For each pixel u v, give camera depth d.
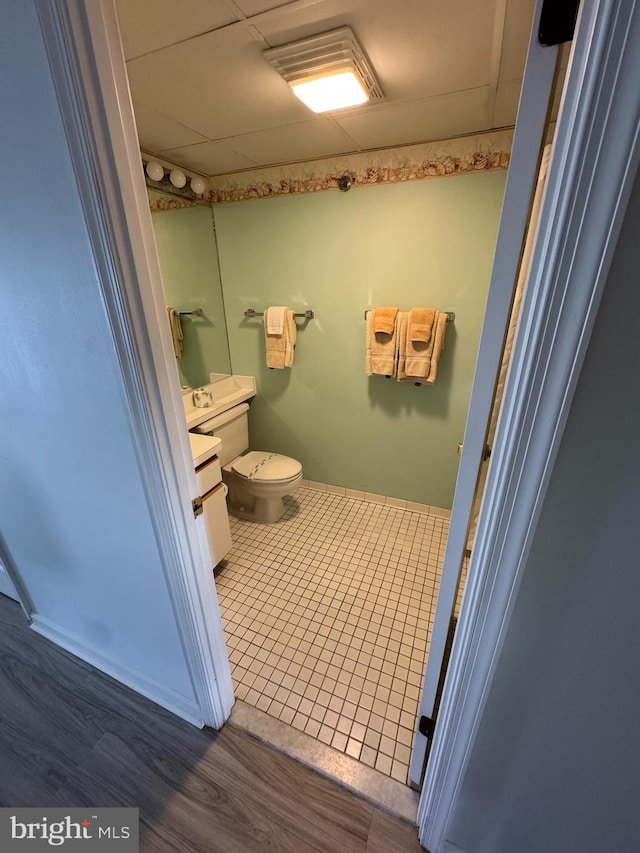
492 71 1.19
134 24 0.94
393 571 2.07
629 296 0.42
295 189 2.13
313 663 1.55
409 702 1.39
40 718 1.37
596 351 0.46
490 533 0.60
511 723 0.74
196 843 1.05
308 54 1.06
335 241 2.16
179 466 0.96
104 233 0.68
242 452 2.70
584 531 0.55
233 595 1.91
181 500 0.98
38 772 1.21
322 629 1.71
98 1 0.58
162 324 0.83
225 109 1.42
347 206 2.07
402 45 1.06
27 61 0.60
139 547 1.08
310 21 0.95
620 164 0.37
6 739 1.30
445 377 2.22
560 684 0.66
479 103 1.41
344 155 1.95
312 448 2.77
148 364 0.82
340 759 1.22
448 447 2.38
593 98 0.36
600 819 0.74
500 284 0.56
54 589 1.48
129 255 0.72
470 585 0.67
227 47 1.04
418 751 1.08
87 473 1.04
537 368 0.48
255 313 2.53
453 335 2.11
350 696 1.42
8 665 1.57
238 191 2.27
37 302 0.84
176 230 2.14
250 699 1.41
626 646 0.59
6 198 0.75
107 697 1.44
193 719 1.34
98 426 0.93
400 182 1.93
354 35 1.01
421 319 2.03
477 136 1.72
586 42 0.36
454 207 1.89
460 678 0.74
